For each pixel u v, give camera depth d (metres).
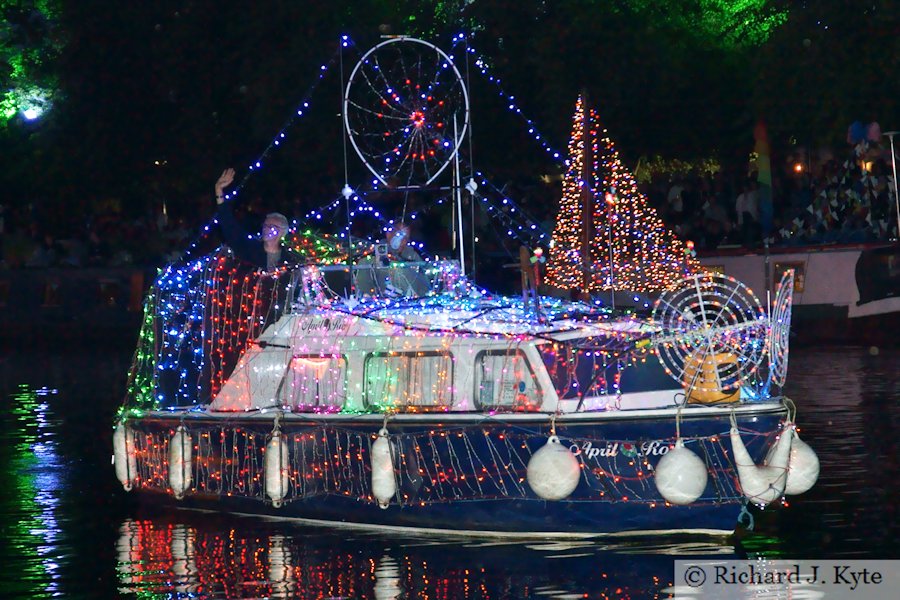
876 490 24.00
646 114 49.75
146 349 26.14
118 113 55.78
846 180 46.25
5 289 58.91
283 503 22.98
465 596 19.03
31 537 22.98
